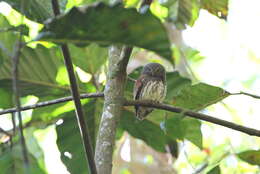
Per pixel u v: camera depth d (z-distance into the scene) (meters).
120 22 3.97
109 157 6.48
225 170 15.34
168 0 9.70
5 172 9.27
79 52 9.41
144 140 10.30
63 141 9.85
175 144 10.20
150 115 9.84
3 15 8.73
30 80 9.50
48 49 9.26
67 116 9.84
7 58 8.54
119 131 10.48
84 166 9.88
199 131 9.34
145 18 3.83
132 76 10.15
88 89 9.66
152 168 16.33
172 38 17.53
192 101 8.08
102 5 3.97
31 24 8.97
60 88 9.66
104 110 6.92
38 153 13.57
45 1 6.85
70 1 9.55
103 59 9.51
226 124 7.01
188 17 9.59
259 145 18.77
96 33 4.23
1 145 9.30
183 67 17.34
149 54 17.11
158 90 10.29
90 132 9.73
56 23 4.25
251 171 14.05
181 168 17.02
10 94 9.43
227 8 9.48
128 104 7.09
